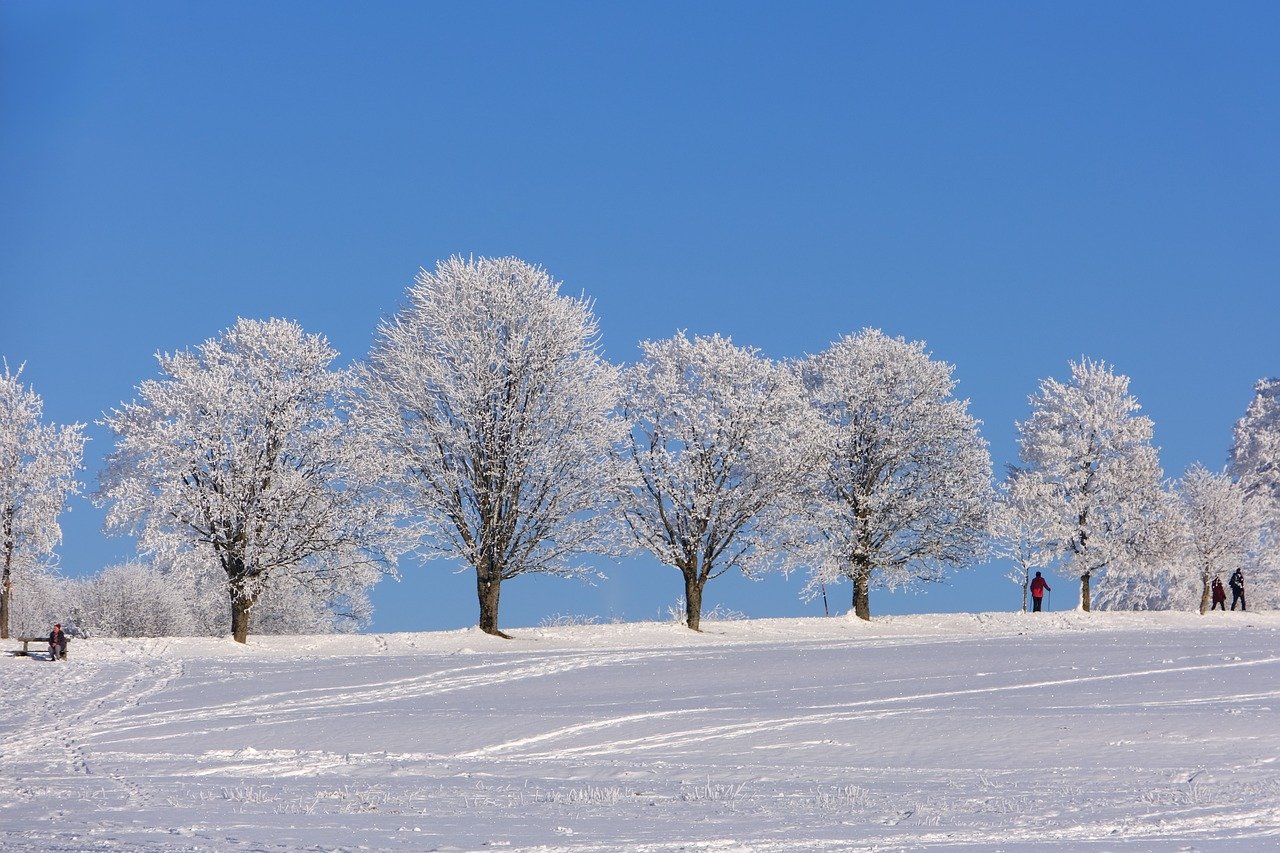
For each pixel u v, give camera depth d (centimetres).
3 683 3891
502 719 2903
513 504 5303
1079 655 3878
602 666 4000
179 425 5169
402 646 4944
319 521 5219
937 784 2056
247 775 2317
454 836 1566
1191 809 1694
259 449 5256
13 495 5394
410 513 5262
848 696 3155
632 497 5706
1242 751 2242
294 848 1440
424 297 5562
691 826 1662
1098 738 2428
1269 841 1456
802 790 2028
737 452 5750
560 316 5472
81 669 4197
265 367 5403
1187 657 3722
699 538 5688
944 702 2989
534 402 5331
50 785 2170
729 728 2712
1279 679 3195
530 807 1878
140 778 2269
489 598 5312
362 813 1814
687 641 5253
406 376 5331
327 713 3127
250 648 4841
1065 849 1428
